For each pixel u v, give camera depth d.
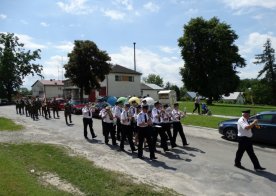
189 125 20.41
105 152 12.33
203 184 8.41
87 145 13.80
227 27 53.31
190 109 34.47
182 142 14.11
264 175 9.29
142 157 11.43
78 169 9.38
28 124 21.84
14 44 72.06
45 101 27.94
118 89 52.56
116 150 12.74
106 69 42.25
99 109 26.06
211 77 52.56
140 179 8.67
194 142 14.70
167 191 7.69
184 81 56.12
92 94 51.50
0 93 72.06
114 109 13.99
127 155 11.84
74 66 40.88
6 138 15.53
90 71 41.50
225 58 52.12
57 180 8.41
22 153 11.77
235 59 53.28
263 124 14.29
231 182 8.61
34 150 12.31
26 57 72.62
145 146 13.52
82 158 10.97
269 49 70.00
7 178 7.87
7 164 9.40
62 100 35.62
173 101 29.84
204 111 27.92
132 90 54.25
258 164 9.82
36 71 74.19
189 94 105.88
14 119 25.61
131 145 12.47
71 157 11.05
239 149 10.05
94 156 11.54
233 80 52.91
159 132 12.73
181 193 7.66
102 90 51.66
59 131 18.25
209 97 54.59
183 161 10.95
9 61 71.31
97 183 8.05
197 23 53.59
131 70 54.88
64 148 12.75
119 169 9.74
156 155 11.93
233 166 10.27
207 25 53.84
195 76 54.44
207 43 53.06
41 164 10.00
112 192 7.42
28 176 8.38
